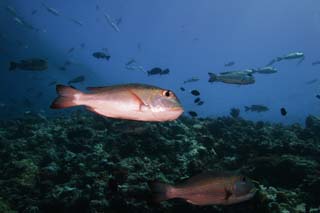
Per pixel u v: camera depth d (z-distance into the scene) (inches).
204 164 78.9
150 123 103.0
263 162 80.1
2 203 71.9
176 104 17.5
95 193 67.7
